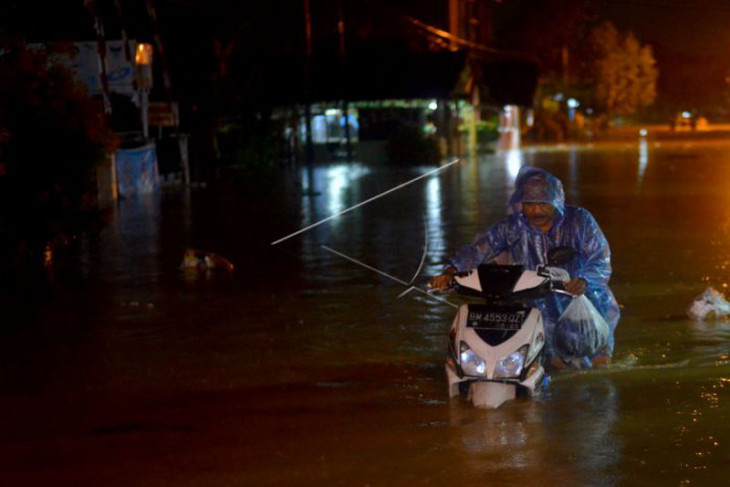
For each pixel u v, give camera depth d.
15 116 11.73
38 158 11.92
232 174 33.62
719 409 6.02
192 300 10.34
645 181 27.86
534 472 4.98
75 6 24.23
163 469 5.18
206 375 7.23
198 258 12.52
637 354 7.55
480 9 56.16
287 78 40.03
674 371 7.00
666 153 46.44
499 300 6.43
